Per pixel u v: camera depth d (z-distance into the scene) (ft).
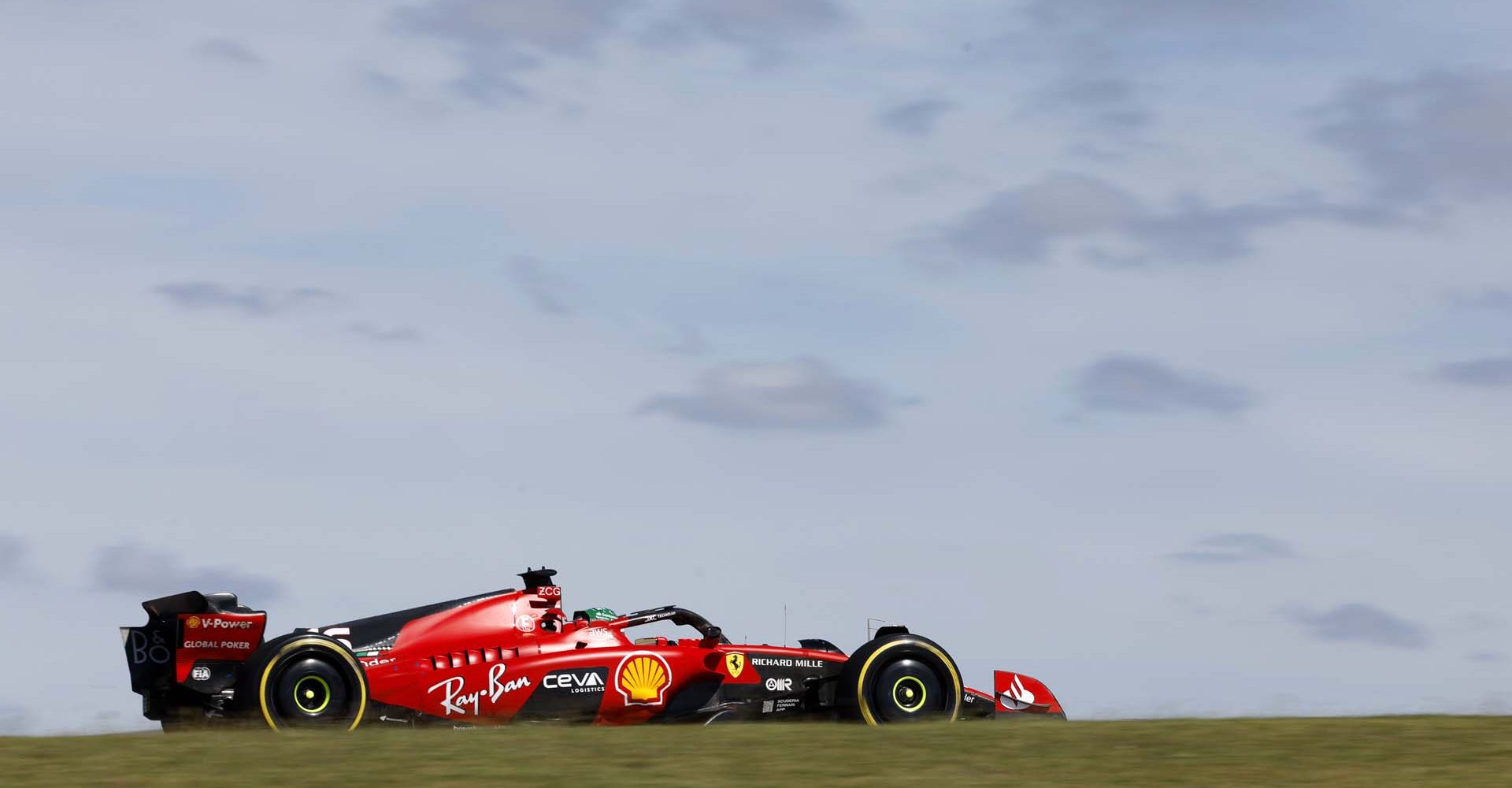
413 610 201.98
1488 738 140.26
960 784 117.60
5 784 115.55
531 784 115.85
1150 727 148.66
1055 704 219.41
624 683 202.59
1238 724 150.20
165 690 193.16
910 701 191.72
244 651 191.93
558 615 204.95
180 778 118.11
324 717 178.81
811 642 219.20
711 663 207.10
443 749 133.08
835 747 134.92
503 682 198.29
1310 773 123.13
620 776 119.14
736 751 132.16
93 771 120.78
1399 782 119.34
